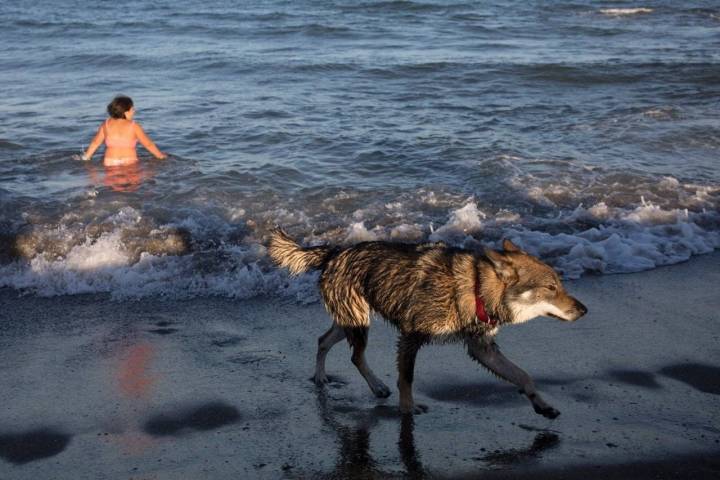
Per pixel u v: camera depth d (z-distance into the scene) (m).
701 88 17.03
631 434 5.13
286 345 6.59
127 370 6.09
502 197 10.19
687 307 7.27
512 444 5.04
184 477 4.68
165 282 7.86
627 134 13.18
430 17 30.92
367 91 16.62
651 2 39.09
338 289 5.75
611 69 18.88
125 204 9.79
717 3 39.16
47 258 8.41
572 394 5.68
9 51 22.73
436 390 5.80
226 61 20.02
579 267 8.25
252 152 12.09
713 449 4.94
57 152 12.11
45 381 5.89
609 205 10.01
